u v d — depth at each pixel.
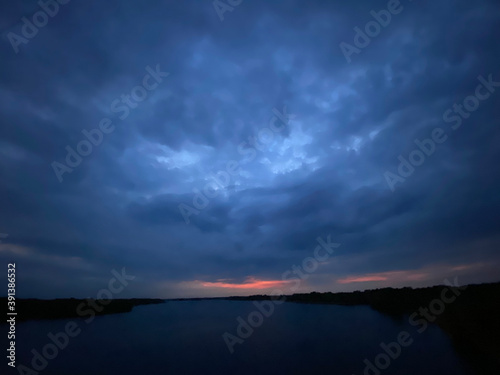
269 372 9.67
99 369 10.26
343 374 9.24
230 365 10.69
